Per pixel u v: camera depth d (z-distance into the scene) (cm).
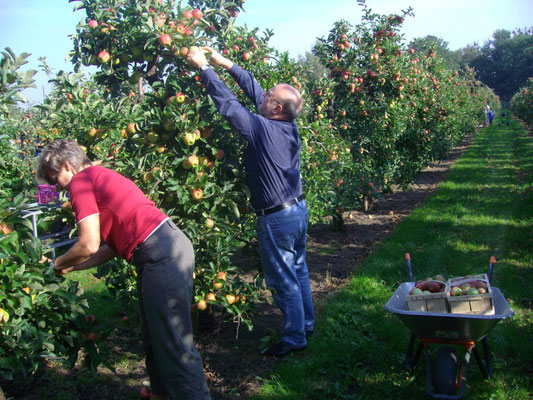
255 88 389
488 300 319
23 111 1078
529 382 334
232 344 415
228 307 369
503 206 921
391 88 822
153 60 407
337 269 612
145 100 396
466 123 2211
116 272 387
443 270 574
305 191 562
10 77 246
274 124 362
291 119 376
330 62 773
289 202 372
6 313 243
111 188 268
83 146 368
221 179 387
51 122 369
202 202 364
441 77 1448
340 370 360
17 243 244
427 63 1393
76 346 284
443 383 298
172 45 366
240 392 338
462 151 2116
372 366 365
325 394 330
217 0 454
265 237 375
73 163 276
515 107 4334
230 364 379
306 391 337
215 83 356
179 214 383
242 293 380
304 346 390
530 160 1572
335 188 700
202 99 388
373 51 795
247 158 369
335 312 463
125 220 266
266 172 362
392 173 917
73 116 350
